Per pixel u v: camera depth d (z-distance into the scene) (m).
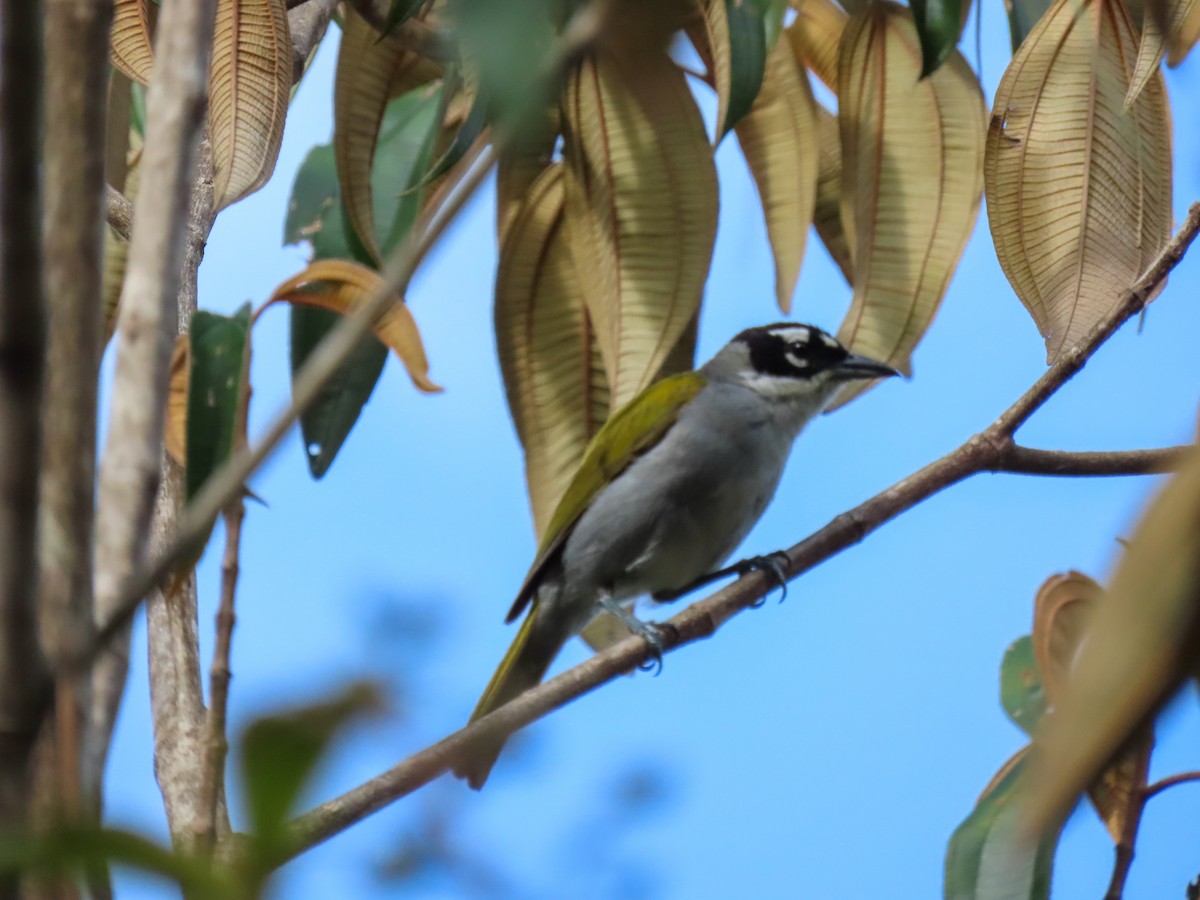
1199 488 2.10
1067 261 8.38
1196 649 2.06
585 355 10.15
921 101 9.66
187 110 4.64
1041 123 8.50
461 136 6.89
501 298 10.09
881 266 9.57
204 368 5.80
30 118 2.78
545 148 9.70
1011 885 6.90
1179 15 7.14
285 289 6.52
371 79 9.30
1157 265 8.20
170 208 4.56
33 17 2.76
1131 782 6.50
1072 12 8.58
